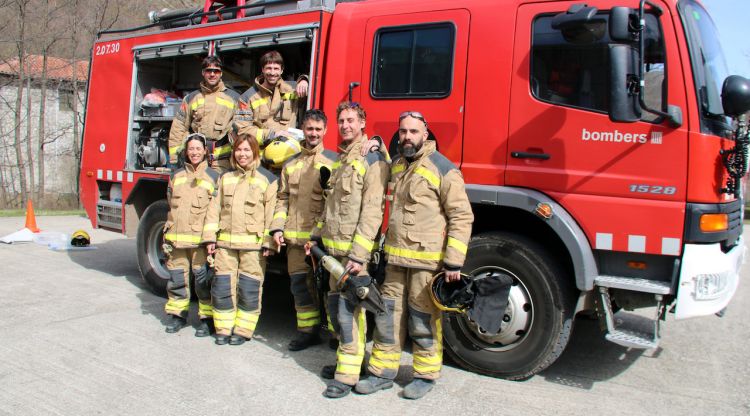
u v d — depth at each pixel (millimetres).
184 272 5039
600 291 3920
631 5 3855
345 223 3879
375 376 3865
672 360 4742
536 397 3875
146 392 3738
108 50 7004
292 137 4949
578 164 3973
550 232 4215
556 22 3734
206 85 5473
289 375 4105
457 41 4398
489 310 3719
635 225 3816
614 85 3582
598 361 4691
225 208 4652
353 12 4910
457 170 3662
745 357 4840
